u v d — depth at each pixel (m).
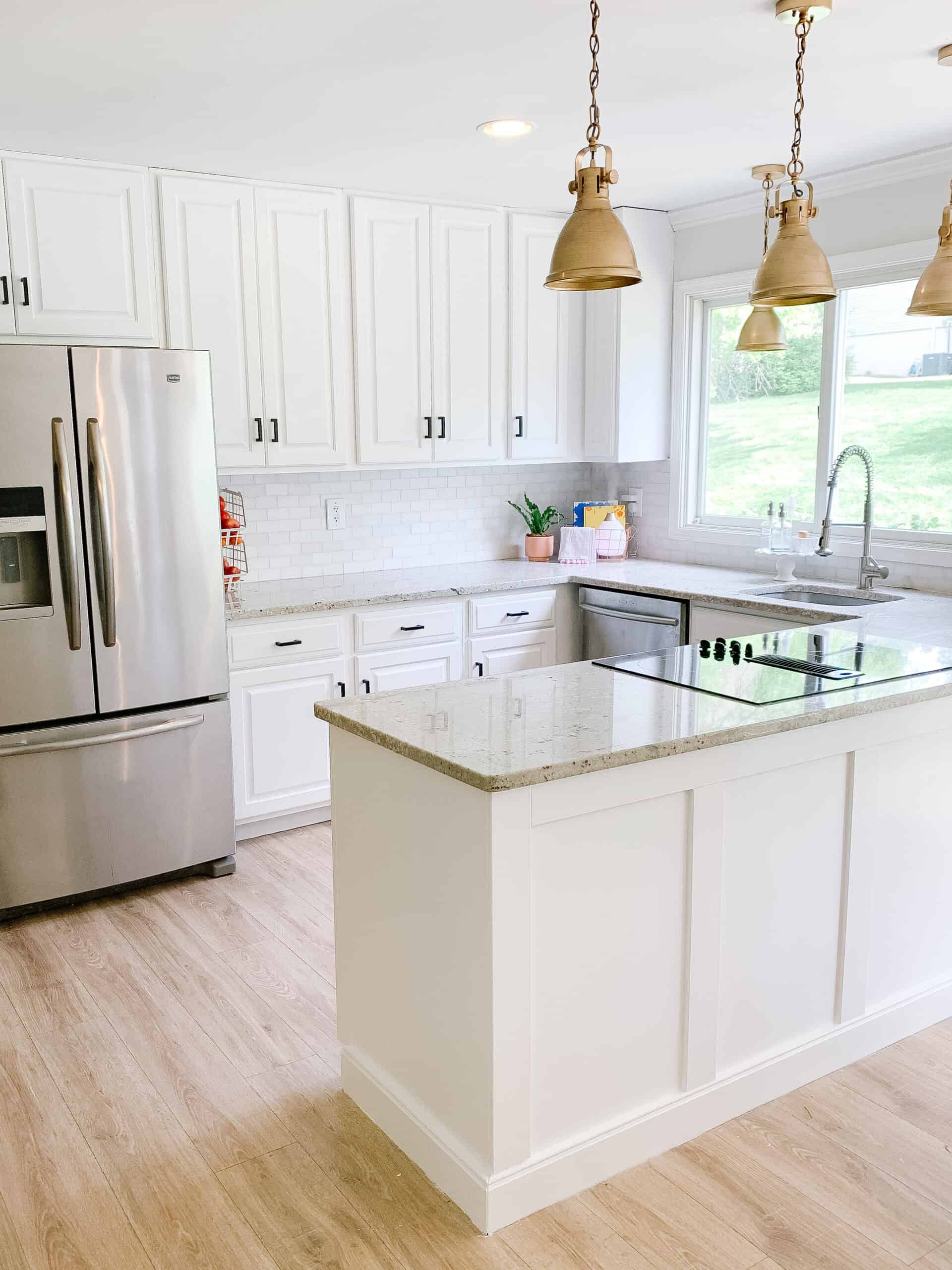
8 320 3.49
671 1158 2.20
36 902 3.34
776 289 2.28
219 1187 2.13
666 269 4.73
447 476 4.89
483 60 2.71
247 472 4.00
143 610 3.38
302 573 4.54
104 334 3.66
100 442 3.22
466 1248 1.96
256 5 2.35
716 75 2.85
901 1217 2.02
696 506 4.93
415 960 2.14
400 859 2.15
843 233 4.05
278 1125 2.33
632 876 2.09
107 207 3.62
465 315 4.45
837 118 3.26
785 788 2.31
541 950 1.98
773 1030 2.40
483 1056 1.96
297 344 4.05
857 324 4.14
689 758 2.11
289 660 3.92
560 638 4.66
